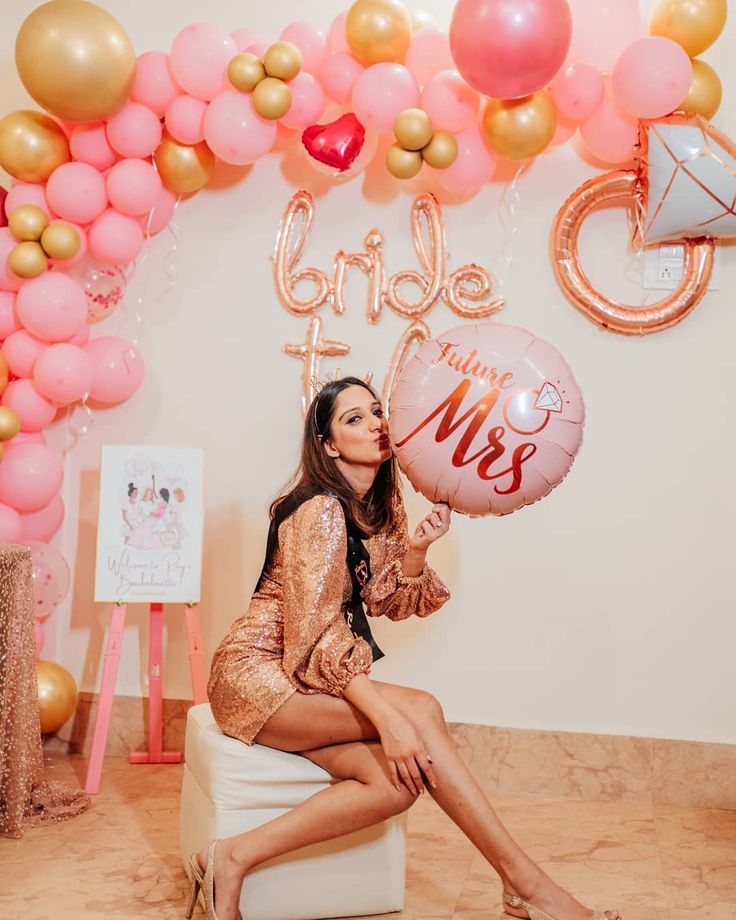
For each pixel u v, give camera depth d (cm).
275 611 242
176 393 364
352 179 348
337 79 316
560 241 324
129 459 337
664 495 327
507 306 337
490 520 339
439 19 341
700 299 320
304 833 223
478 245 339
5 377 331
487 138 307
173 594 335
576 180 331
